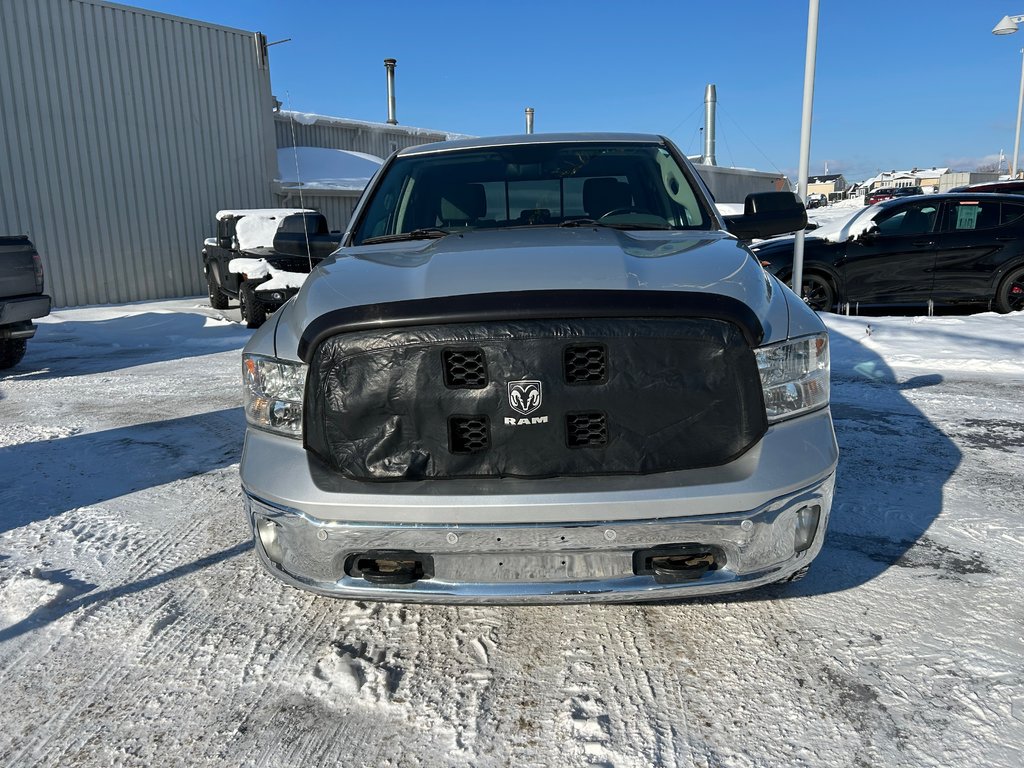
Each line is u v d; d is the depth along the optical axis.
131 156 15.18
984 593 2.62
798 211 3.30
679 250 2.56
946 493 3.54
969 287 8.50
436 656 2.40
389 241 3.20
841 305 8.77
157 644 2.52
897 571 2.79
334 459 2.11
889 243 8.56
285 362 2.21
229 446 4.79
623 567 2.04
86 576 3.02
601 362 2.01
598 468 2.03
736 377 2.04
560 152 3.62
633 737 2.00
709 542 2.02
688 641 2.42
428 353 2.02
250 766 1.95
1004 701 2.06
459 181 3.51
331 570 2.12
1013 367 6.11
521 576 2.05
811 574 2.79
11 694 2.28
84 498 3.91
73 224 14.41
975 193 8.62
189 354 8.68
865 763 1.87
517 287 2.10
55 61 13.98
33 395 6.55
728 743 1.96
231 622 2.64
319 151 20.64
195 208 16.31
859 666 2.24
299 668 2.36
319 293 2.34
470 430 2.04
